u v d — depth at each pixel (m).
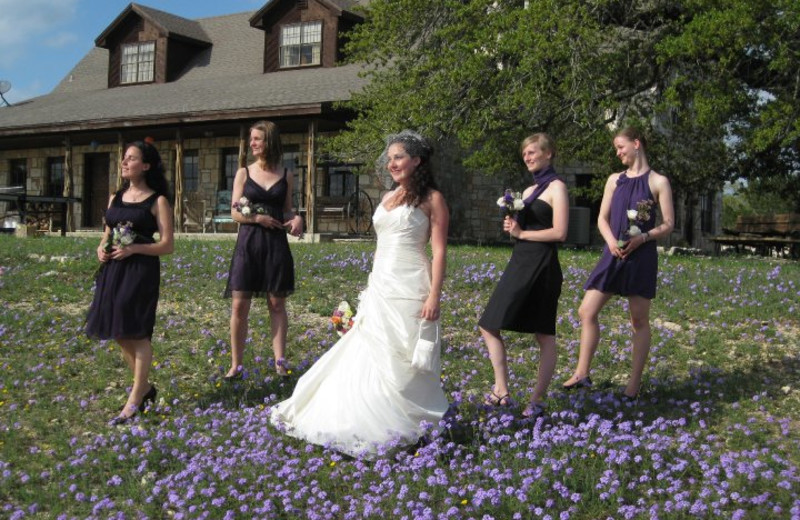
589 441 4.71
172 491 4.25
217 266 11.09
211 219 22.06
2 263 11.16
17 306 8.90
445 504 4.09
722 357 6.90
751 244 21.48
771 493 4.09
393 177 5.04
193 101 21.92
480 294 9.65
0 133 23.61
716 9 15.48
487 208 24.28
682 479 4.32
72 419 5.60
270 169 6.46
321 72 23.39
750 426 5.04
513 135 17.77
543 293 5.41
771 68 15.52
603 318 8.43
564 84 16.64
